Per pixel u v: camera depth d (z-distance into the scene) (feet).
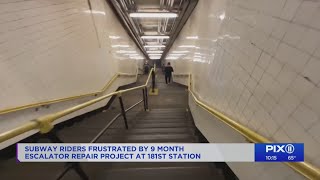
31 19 7.61
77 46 11.89
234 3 6.02
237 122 5.03
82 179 4.81
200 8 14.87
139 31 31.81
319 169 2.37
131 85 31.17
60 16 9.90
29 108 7.36
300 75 2.87
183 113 16.06
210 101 9.04
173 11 21.34
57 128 9.38
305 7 2.78
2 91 6.16
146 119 14.14
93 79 14.47
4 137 2.59
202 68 12.06
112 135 9.73
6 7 6.38
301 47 2.86
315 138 2.57
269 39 3.79
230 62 6.23
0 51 6.16
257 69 4.27
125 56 27.35
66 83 10.39
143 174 5.60
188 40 22.57
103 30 17.44
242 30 5.24
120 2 18.63
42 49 8.32
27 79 7.32
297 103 2.93
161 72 57.93
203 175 5.70
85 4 13.26
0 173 5.27
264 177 3.67
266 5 3.93
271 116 3.67
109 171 5.70
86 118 13.04
